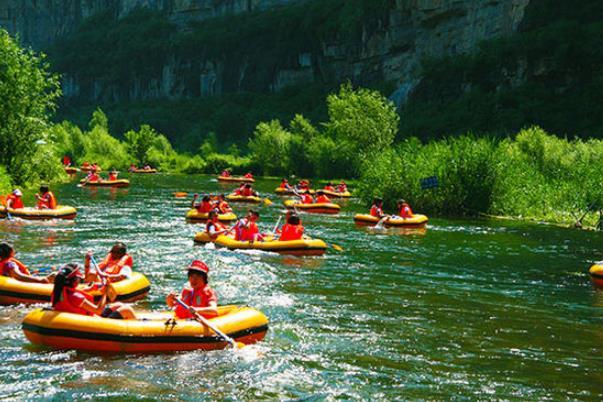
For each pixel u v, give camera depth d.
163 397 5.60
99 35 135.75
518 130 54.06
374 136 49.06
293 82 103.31
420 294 10.02
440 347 7.32
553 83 58.00
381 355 6.96
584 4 62.34
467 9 72.25
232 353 6.71
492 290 10.52
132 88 124.38
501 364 6.80
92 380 5.86
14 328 7.23
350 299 9.49
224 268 11.39
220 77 111.88
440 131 58.81
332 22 94.81
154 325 6.52
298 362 6.61
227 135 92.94
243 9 119.12
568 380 6.36
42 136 28.92
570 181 24.55
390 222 18.52
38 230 15.20
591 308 9.45
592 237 17.42
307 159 53.03
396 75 83.50
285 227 13.44
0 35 27.88
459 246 15.26
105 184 31.78
